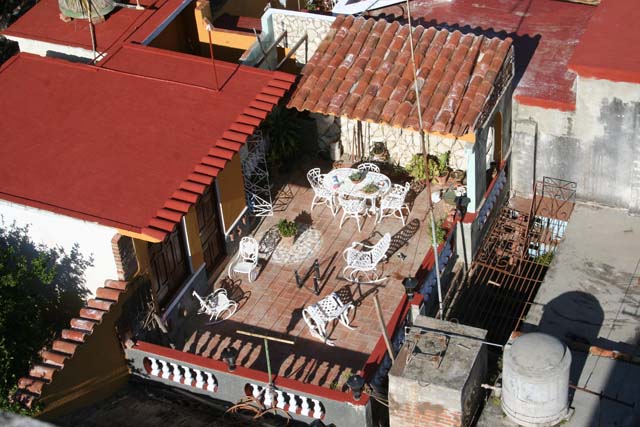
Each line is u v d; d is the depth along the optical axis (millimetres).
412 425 18281
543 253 25391
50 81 24078
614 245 23953
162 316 21828
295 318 22609
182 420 19578
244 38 27188
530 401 17094
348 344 21734
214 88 23406
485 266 24156
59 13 27453
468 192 23625
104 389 20359
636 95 23109
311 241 24734
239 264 23688
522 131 25234
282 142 26422
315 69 24312
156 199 20594
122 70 24281
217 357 21750
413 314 21266
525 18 28406
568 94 24688
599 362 19422
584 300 22203
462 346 18156
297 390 18953
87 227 20469
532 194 26203
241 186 24422
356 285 23281
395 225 24891
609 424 17594
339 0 29688
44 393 18766
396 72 23781
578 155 24938
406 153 26656
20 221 21344
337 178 24844
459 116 22438
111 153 21844
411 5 29562
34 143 22281
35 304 21062
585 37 24219
